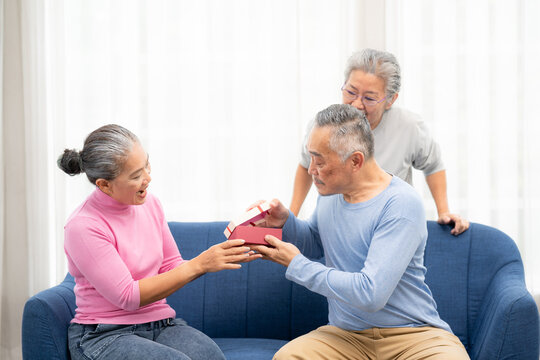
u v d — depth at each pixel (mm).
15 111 3090
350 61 2213
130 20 3037
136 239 1938
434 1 2941
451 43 2963
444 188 2527
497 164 2980
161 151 3068
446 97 2982
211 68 3018
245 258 1847
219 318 2455
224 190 3053
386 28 2953
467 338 2307
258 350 2184
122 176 1796
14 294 3143
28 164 3092
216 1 3000
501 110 2984
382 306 1734
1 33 3043
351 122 1809
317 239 2193
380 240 1780
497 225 2988
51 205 3137
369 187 1895
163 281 1806
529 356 1884
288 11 2990
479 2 2947
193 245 2506
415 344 1842
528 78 2961
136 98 3059
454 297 2336
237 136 3051
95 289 1871
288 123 3025
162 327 1976
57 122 3049
